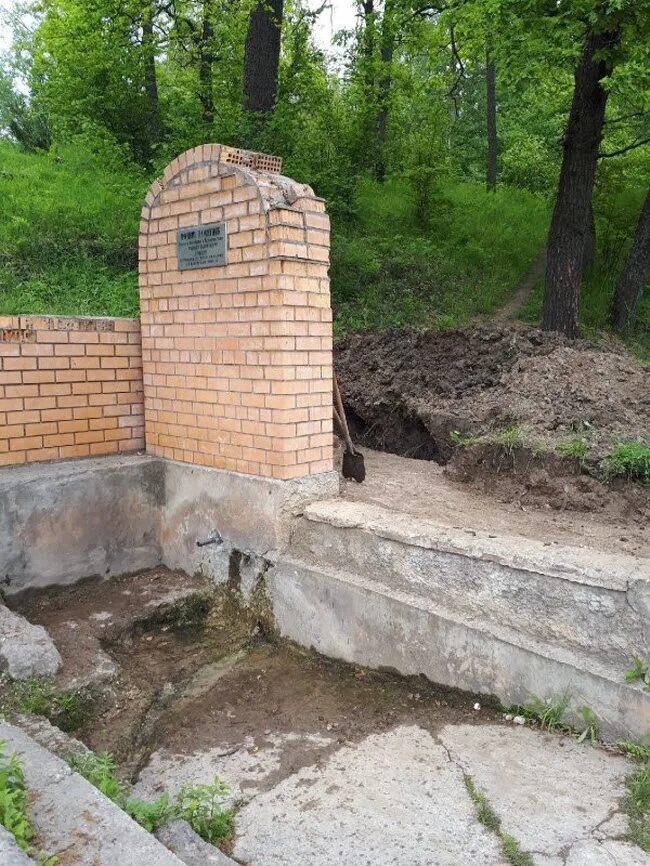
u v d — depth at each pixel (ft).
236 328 14.46
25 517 14.34
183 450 16.14
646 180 48.37
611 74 27.09
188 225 15.14
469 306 37.27
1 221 31.42
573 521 13.76
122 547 16.06
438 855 7.80
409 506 14.71
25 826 6.13
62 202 35.24
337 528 13.32
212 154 14.43
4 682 10.75
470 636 11.16
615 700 9.68
